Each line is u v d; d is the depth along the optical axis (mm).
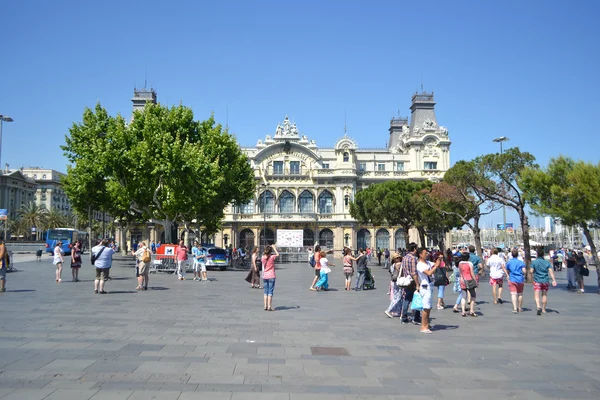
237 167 58406
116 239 109938
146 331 14594
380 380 10062
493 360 11922
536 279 20250
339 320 17531
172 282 32312
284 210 92625
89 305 19953
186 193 47000
